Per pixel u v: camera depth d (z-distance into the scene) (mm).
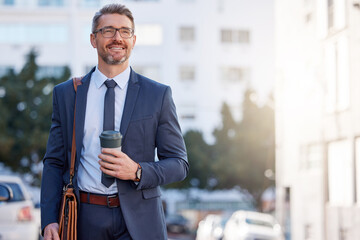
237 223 16594
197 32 41594
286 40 9977
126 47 3215
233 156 32688
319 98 8375
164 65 41312
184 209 42188
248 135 32469
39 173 27375
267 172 32875
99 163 2979
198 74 41531
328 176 8469
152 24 41375
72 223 3084
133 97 3209
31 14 40375
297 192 9961
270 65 41781
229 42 41781
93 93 3248
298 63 9305
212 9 41625
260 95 41438
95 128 3188
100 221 3098
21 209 7992
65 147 3273
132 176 3023
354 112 7125
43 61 40375
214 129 33719
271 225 16016
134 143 3166
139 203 3131
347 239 7672
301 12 9016
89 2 40844
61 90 3320
